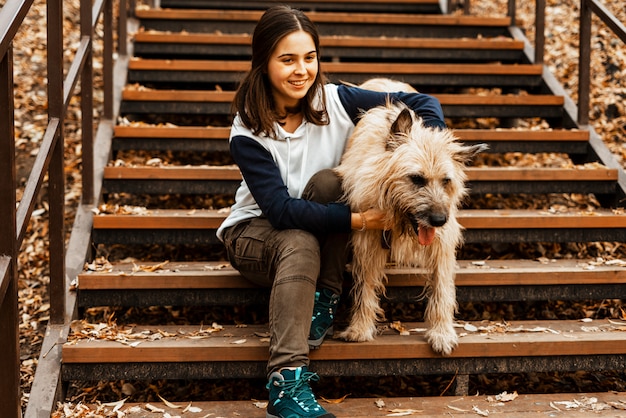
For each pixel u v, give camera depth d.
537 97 4.23
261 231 2.56
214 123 4.70
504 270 3.04
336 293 2.62
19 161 4.12
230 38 4.66
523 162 4.43
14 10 2.04
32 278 3.53
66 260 3.04
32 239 3.73
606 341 2.70
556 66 5.14
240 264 2.63
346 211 2.44
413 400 2.58
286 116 2.65
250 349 2.63
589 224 3.34
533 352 2.69
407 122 2.45
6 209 2.08
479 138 3.89
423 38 5.04
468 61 4.97
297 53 2.47
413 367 2.68
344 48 4.75
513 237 3.34
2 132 2.05
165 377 2.63
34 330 3.20
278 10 2.51
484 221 3.30
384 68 4.44
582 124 4.04
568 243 3.78
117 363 2.62
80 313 3.00
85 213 3.29
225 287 2.93
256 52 2.52
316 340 2.58
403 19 5.02
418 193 2.38
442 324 2.66
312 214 2.42
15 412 2.15
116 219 3.22
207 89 4.76
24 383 2.88
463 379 2.70
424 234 2.40
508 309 3.44
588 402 2.55
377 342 2.66
